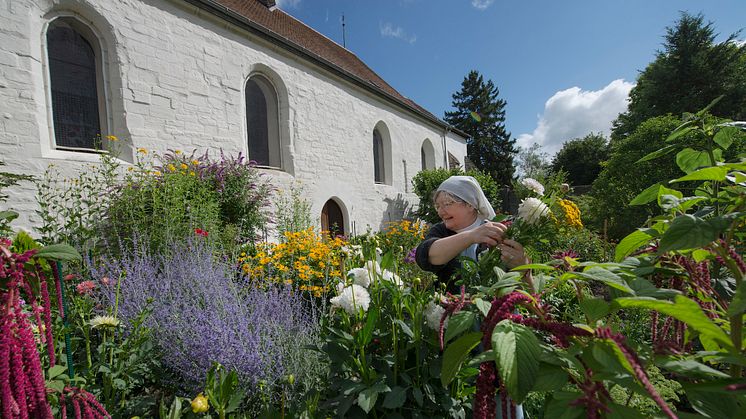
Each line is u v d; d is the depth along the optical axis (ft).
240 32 21.45
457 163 50.37
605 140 116.06
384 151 36.78
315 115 26.81
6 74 13.20
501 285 2.62
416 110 39.96
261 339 6.88
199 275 9.32
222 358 6.01
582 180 116.67
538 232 3.71
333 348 4.82
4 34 13.17
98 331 7.05
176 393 6.94
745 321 2.61
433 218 37.58
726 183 3.30
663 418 1.85
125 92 16.31
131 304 7.93
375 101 34.17
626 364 1.79
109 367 6.09
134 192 13.78
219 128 20.29
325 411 4.86
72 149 15.26
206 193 15.97
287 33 30.25
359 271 5.07
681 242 2.16
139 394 6.89
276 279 10.64
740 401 1.86
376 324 4.87
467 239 4.22
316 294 10.26
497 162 119.03
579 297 2.85
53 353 3.08
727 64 64.49
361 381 4.45
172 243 11.94
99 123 16.22
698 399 1.91
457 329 2.88
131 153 16.37
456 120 127.34
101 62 16.07
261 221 18.95
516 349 2.10
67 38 15.31
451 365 2.62
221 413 4.40
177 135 18.26
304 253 12.94
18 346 2.53
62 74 15.15
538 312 2.61
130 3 16.58
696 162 3.79
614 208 20.03
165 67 17.84
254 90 23.91
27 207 13.43
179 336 7.16
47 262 3.23
